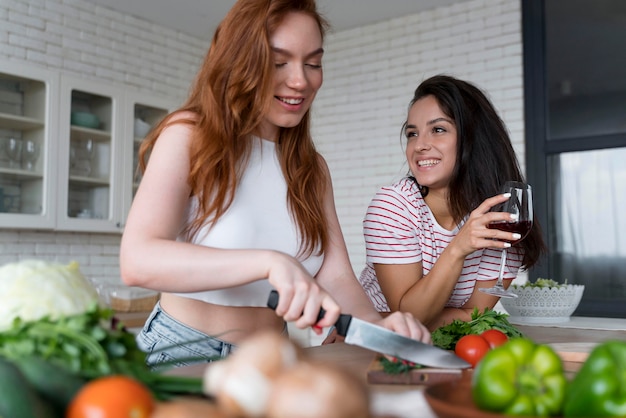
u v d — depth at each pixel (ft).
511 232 5.34
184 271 3.37
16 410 1.89
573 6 14.16
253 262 3.25
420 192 6.34
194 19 16.06
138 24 15.84
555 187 14.25
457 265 5.55
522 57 14.71
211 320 4.48
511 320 7.63
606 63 13.78
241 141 4.52
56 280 2.60
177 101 16.20
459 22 15.65
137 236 3.71
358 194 17.17
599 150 13.79
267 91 4.28
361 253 17.01
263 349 1.81
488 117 6.19
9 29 13.30
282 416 1.61
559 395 2.48
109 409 1.84
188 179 4.16
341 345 4.68
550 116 14.38
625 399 2.33
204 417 1.73
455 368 3.51
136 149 14.85
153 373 2.48
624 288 13.35
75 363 2.28
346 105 17.49
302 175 4.79
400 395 2.93
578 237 13.89
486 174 6.07
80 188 13.55
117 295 11.35
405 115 16.46
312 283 3.16
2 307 2.47
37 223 12.68
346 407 1.61
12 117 12.45
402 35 16.56
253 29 4.20
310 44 4.34
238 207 4.47
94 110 13.99
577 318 10.42
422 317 5.71
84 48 14.64
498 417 2.23
